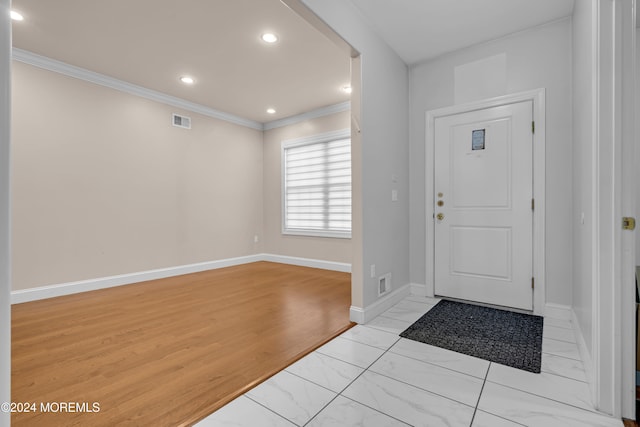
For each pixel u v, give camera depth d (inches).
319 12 82.8
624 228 56.7
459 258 124.2
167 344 87.0
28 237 128.3
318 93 169.5
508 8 97.9
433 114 128.0
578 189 87.4
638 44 93.9
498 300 116.5
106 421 55.7
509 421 55.6
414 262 134.5
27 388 66.1
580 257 83.4
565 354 79.7
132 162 159.3
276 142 219.9
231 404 60.6
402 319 105.5
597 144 58.6
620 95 56.6
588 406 59.6
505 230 114.6
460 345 85.4
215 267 196.1
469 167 121.2
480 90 118.0
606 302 57.6
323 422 55.4
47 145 132.8
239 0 94.4
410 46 119.3
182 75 147.0
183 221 180.9
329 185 195.2
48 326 100.5
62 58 131.0
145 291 142.6
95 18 103.0
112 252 152.2
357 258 102.4
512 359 77.5
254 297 133.0
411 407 59.5
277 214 220.1
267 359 78.1
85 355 80.6
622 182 56.6
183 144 180.7
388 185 118.2
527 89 109.5
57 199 135.6
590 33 67.0
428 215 129.7
